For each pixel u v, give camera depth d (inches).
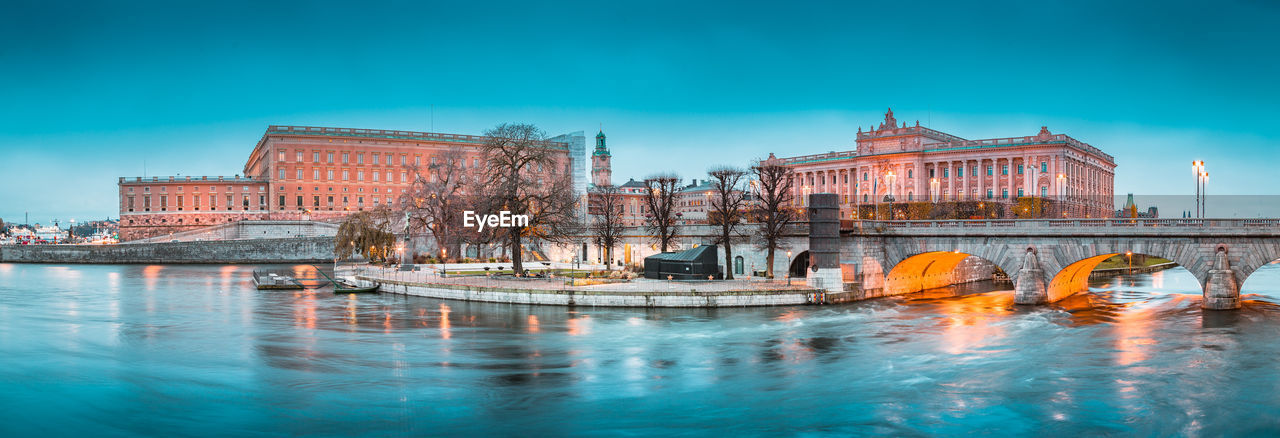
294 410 1327.5
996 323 2298.2
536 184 3538.4
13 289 3440.0
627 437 1219.2
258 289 3336.6
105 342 1923.0
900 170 6909.5
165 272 4554.6
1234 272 2345.0
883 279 2925.7
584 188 4185.5
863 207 6333.7
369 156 7263.8
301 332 2134.6
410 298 2923.2
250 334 2094.0
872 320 2349.9
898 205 6131.9
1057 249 2603.3
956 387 1544.0
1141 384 1550.2
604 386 1542.8
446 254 4252.0
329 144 7170.3
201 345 1908.2
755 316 2409.0
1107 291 3208.7
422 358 1786.4
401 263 4175.7
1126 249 2481.5
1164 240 2437.3
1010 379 1603.1
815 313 2475.4
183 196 7263.8
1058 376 1625.2
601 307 2571.4
